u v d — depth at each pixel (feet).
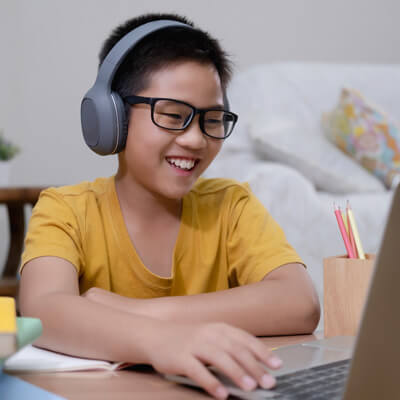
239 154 8.92
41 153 10.52
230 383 1.81
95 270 3.17
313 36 11.84
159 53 2.83
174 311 2.48
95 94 2.87
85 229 3.16
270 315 2.64
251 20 11.42
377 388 1.51
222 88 3.07
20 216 7.72
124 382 1.93
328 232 7.84
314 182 8.71
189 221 3.40
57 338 2.25
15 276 7.49
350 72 10.70
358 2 12.09
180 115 2.82
